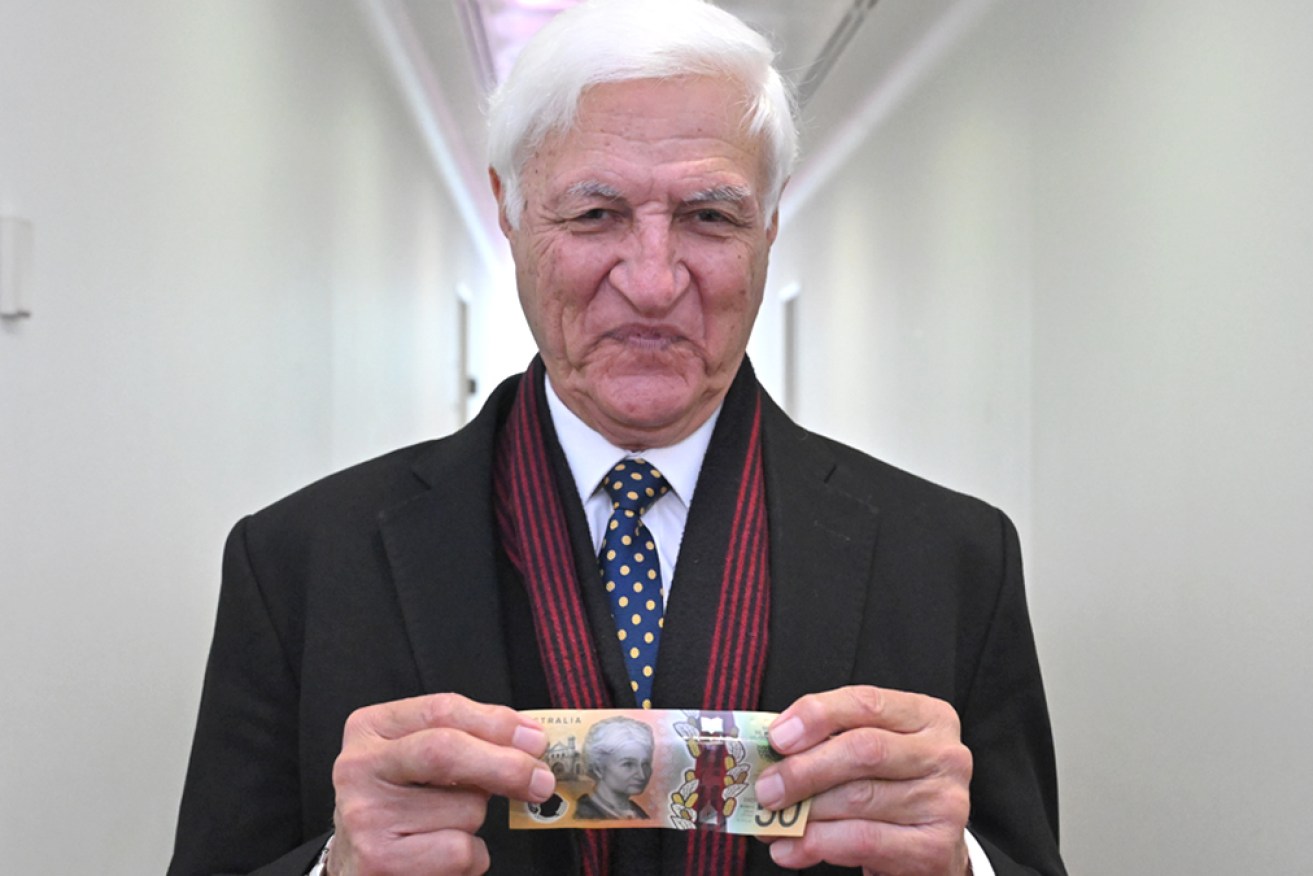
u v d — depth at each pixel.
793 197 8.14
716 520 1.05
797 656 1.01
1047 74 3.29
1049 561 3.18
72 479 1.70
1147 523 2.50
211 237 2.38
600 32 0.95
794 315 8.33
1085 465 2.91
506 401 1.19
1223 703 2.11
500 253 10.76
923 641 1.08
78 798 1.71
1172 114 2.43
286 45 3.01
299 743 1.06
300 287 3.18
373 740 0.85
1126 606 2.60
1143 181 2.58
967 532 1.18
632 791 0.88
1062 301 3.12
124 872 1.90
